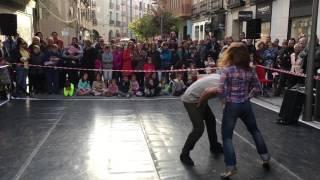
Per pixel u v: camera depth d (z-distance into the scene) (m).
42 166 5.82
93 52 13.10
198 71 13.88
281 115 8.76
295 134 7.77
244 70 5.36
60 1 35.31
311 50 8.59
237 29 24.67
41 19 28.45
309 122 8.73
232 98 5.36
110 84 12.80
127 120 8.91
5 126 8.27
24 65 12.31
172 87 13.13
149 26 42.06
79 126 8.27
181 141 7.16
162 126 8.34
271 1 18.77
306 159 6.23
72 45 13.42
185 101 5.87
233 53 5.37
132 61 13.14
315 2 8.45
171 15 40.75
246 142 7.12
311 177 5.47
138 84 12.98
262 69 12.38
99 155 6.32
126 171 5.62
